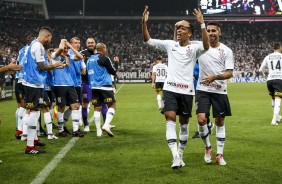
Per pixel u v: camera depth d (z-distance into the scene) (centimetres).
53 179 543
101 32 5797
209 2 5147
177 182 525
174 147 587
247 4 5106
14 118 1338
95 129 1053
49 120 888
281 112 1475
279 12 5072
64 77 912
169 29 5862
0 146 802
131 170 591
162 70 1580
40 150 723
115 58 1573
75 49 896
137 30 5881
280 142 824
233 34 5894
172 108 588
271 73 1157
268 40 5825
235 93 2688
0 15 5103
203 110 623
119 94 2636
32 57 723
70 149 759
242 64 5341
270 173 569
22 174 570
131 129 1039
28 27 5559
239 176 554
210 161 635
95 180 537
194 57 590
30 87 720
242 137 891
